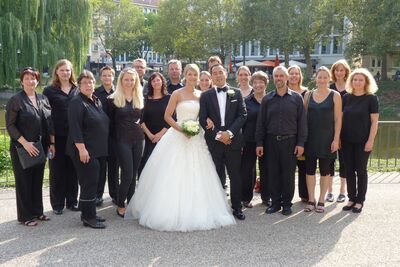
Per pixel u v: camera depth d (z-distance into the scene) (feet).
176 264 14.14
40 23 77.87
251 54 230.68
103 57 271.08
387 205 20.84
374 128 19.49
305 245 15.87
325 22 118.11
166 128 21.35
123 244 15.85
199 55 155.33
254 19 135.95
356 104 19.72
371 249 15.51
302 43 126.93
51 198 19.66
